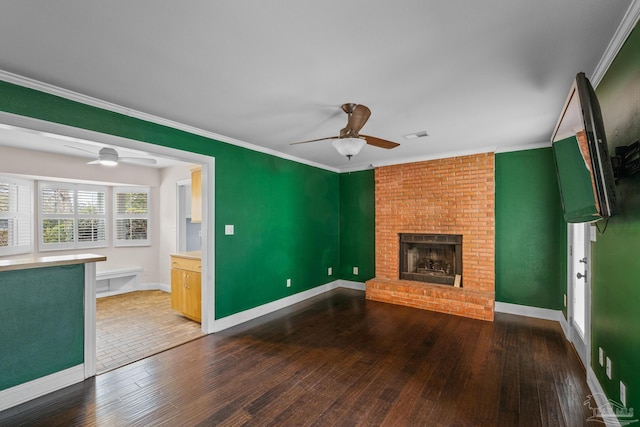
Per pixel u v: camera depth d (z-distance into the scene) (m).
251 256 3.95
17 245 4.42
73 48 1.75
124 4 1.37
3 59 1.86
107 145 2.64
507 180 4.08
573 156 1.77
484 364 2.65
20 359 2.12
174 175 5.44
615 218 1.79
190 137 3.24
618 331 1.75
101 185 5.32
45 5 1.37
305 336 3.32
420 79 2.12
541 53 1.78
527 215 3.95
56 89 2.24
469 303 3.88
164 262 5.61
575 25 1.52
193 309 3.82
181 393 2.23
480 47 1.73
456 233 4.28
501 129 3.25
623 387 1.67
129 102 2.55
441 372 2.52
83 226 5.13
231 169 3.69
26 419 1.94
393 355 2.83
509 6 1.39
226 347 3.03
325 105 2.60
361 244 5.51
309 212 4.99
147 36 1.63
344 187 5.71
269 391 2.25
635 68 1.43
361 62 1.90
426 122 3.02
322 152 4.43
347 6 1.39
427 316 3.95
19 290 2.13
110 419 1.94
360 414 1.99
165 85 2.23
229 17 1.47
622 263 1.69
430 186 4.50
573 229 3.12
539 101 2.49
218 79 2.13
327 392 2.24
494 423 1.90
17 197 4.43
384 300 4.62
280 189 4.43
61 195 4.94
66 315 2.34
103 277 5.04
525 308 3.97
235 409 2.04
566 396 2.17
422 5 1.38
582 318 2.79
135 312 4.24
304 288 4.87
